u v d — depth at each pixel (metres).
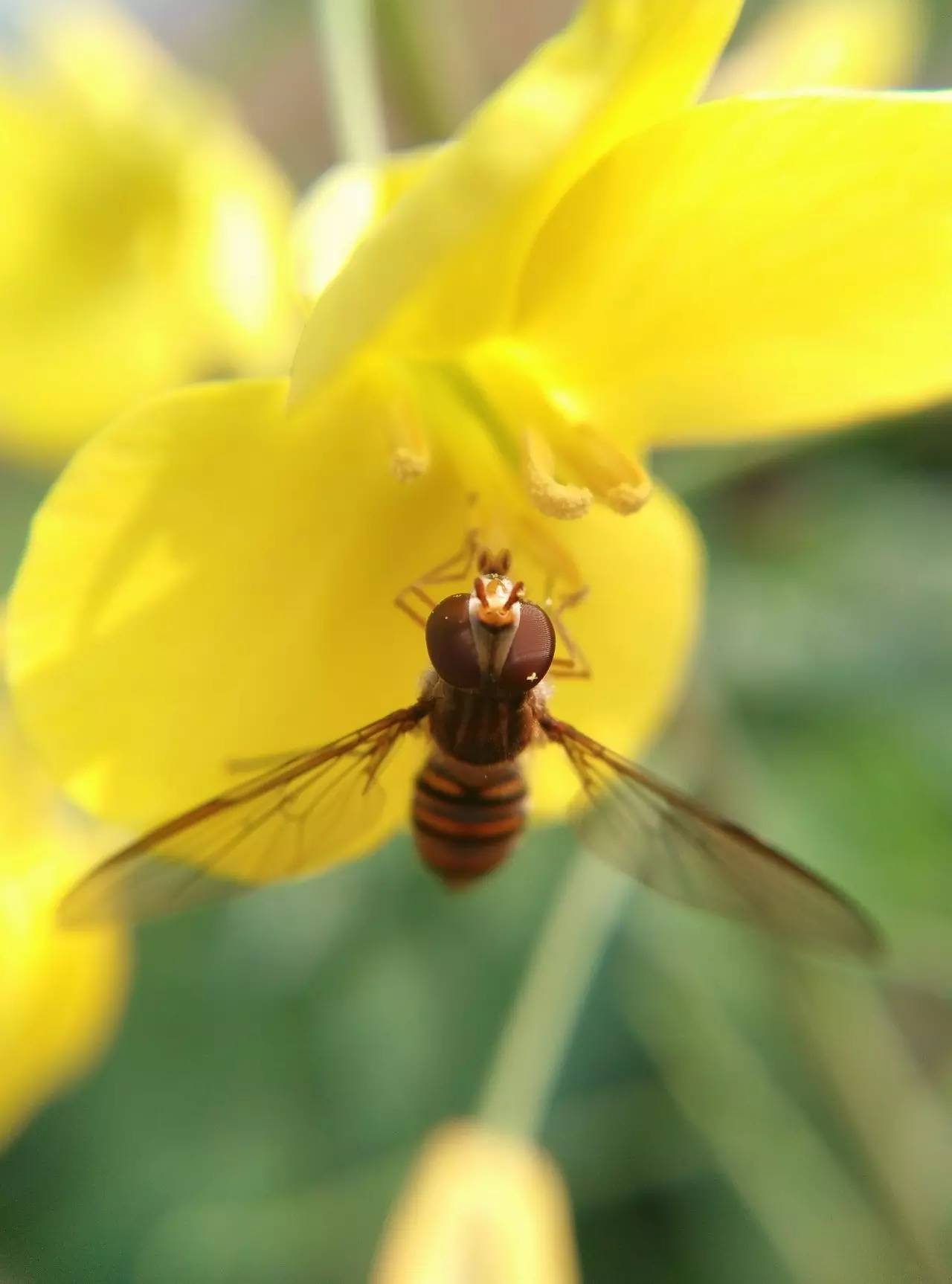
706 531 0.06
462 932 0.06
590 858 0.05
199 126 0.05
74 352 0.05
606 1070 0.06
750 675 0.05
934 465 0.06
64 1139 0.06
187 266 0.05
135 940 0.06
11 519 0.06
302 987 0.06
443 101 0.05
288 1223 0.05
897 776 0.05
